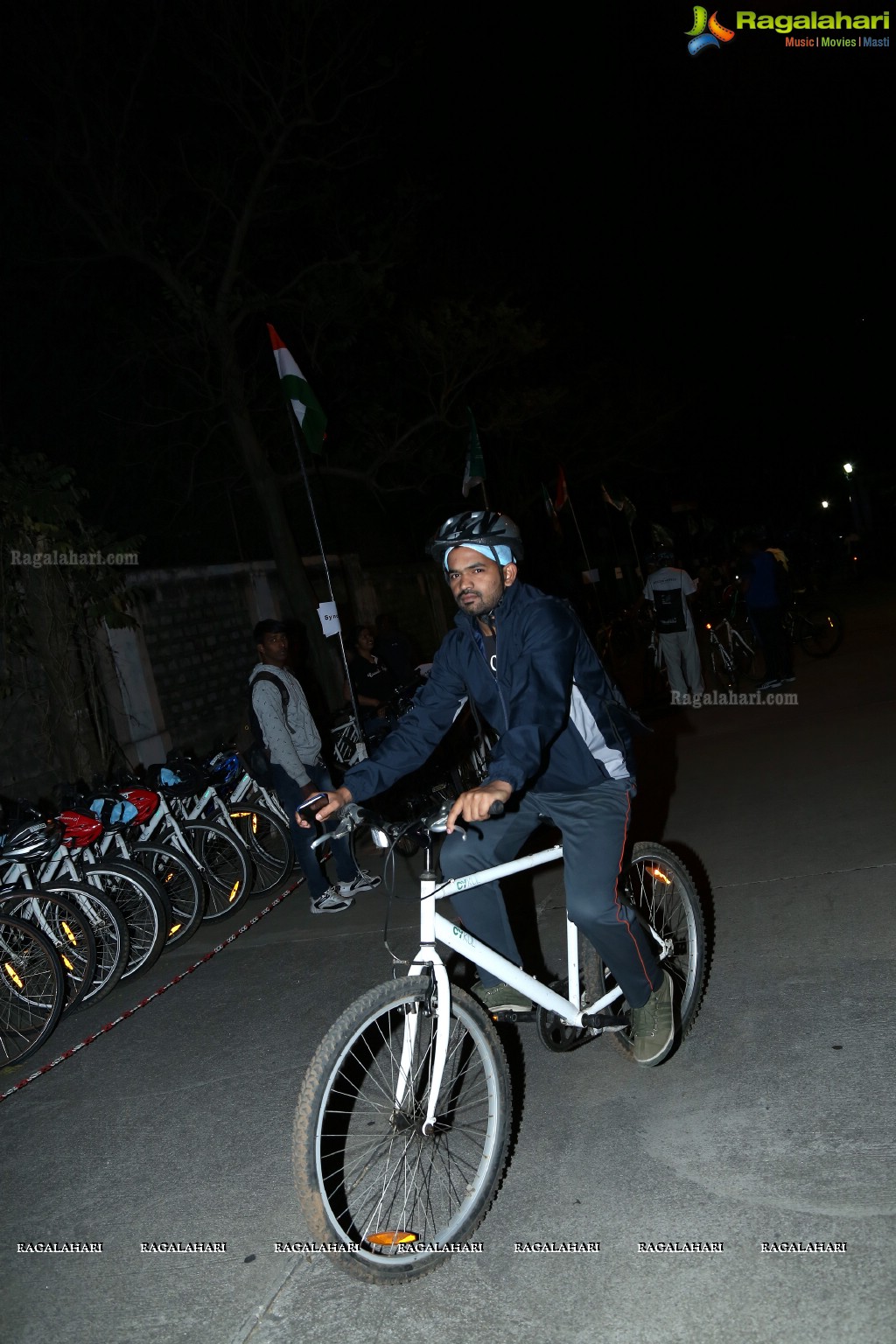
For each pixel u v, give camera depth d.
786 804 7.01
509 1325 2.64
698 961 3.94
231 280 11.88
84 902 6.11
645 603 20.75
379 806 7.71
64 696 8.45
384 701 10.73
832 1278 2.57
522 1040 4.21
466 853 3.21
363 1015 2.81
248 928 6.87
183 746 10.71
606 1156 3.28
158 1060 4.86
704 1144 3.24
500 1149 3.01
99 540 9.14
